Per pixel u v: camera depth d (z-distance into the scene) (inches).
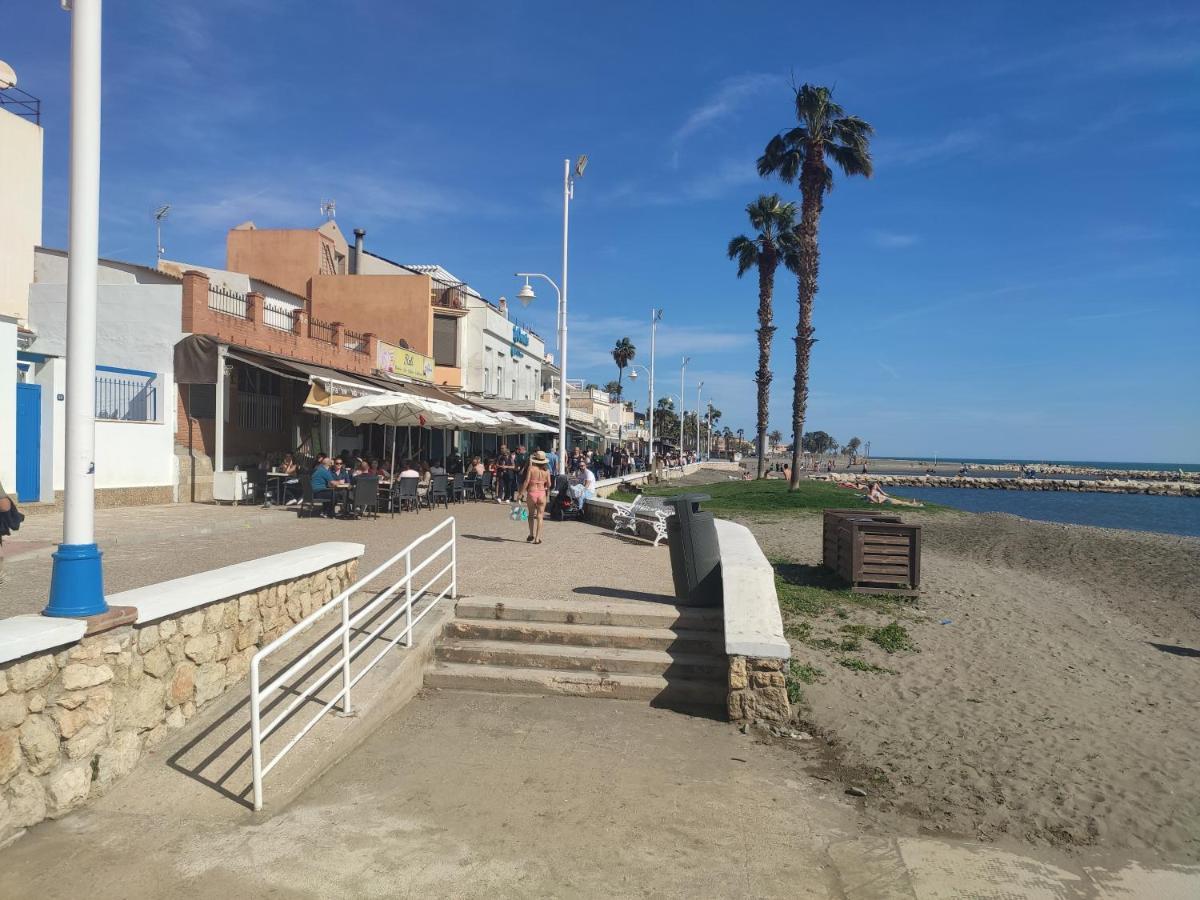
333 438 930.7
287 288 1294.3
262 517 578.2
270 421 815.1
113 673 174.1
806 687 286.0
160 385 633.6
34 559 374.3
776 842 172.7
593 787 195.8
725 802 192.2
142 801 169.5
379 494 701.9
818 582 484.7
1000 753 234.5
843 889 154.3
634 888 148.9
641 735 236.1
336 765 199.0
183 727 200.1
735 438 6560.0
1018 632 388.2
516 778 198.4
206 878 143.8
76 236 166.6
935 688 294.0
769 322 1609.3
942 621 399.5
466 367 1430.9
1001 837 183.0
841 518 482.0
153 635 188.2
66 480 168.2
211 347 663.1
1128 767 226.8
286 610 259.9
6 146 788.6
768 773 214.1
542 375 2112.5
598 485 1033.5
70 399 167.9
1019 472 5625.0
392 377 1111.0
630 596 338.3
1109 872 168.4
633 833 172.1
